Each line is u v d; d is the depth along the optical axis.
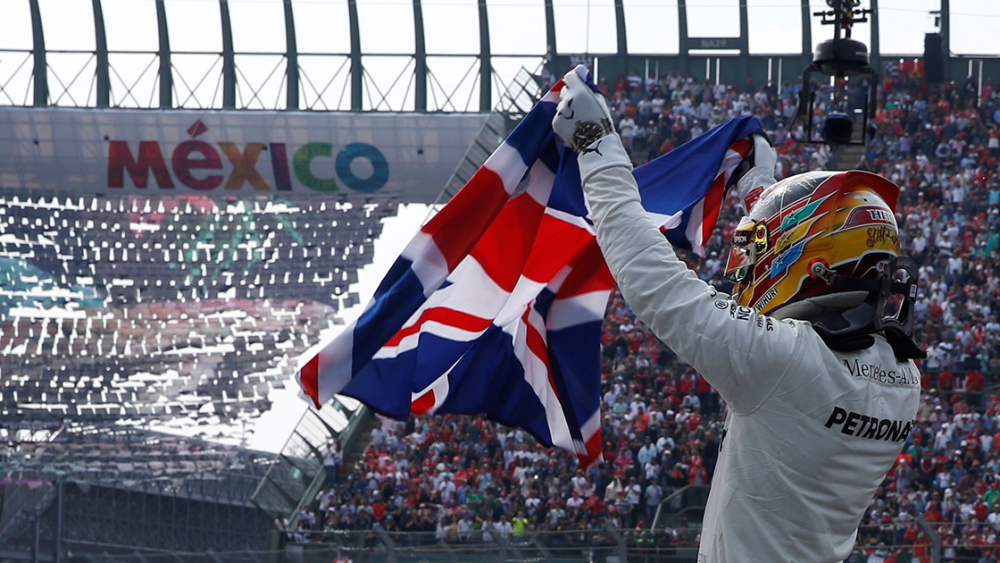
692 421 34.59
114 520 36.22
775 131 52.50
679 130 52.62
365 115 56.41
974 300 40.16
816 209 4.18
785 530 3.94
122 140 55.88
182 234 56.50
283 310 53.53
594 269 5.82
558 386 5.80
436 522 32.41
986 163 48.66
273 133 56.09
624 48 56.38
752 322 3.86
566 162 5.51
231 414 47.53
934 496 29.75
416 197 56.34
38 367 49.34
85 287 54.12
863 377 4.02
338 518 33.41
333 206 56.50
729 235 45.44
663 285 3.83
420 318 5.49
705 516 4.28
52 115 55.84
